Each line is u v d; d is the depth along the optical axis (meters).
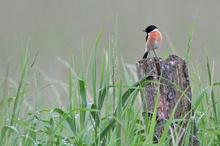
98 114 10.27
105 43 33.03
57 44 32.81
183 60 10.67
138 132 10.33
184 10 38.06
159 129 10.41
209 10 37.53
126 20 38.16
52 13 38.88
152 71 10.48
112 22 38.00
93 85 10.30
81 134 9.84
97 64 25.89
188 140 9.91
